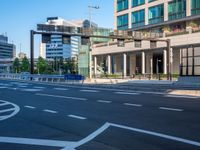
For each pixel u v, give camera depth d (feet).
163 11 202.28
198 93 70.59
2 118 40.16
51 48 413.39
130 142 26.16
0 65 464.65
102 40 193.47
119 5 241.96
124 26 236.63
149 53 211.41
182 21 189.98
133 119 37.73
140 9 221.46
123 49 217.97
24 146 25.38
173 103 53.83
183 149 23.82
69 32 134.51
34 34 135.23
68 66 368.48
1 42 540.93
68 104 55.16
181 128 31.81
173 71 189.67
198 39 165.17
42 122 36.83
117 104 53.83
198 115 40.27
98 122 36.09
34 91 86.69
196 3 180.04
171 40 179.73
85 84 122.83
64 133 30.35
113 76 210.79
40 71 372.79
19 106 52.95
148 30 216.33
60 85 116.88
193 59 108.37
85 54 252.01
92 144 25.68
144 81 145.89
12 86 111.14
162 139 27.07
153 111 44.42
